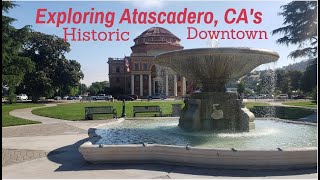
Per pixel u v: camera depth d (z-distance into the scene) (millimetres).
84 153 7227
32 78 56938
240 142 8375
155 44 85312
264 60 10477
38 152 9164
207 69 10562
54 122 18969
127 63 93938
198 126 10562
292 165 6617
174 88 78250
